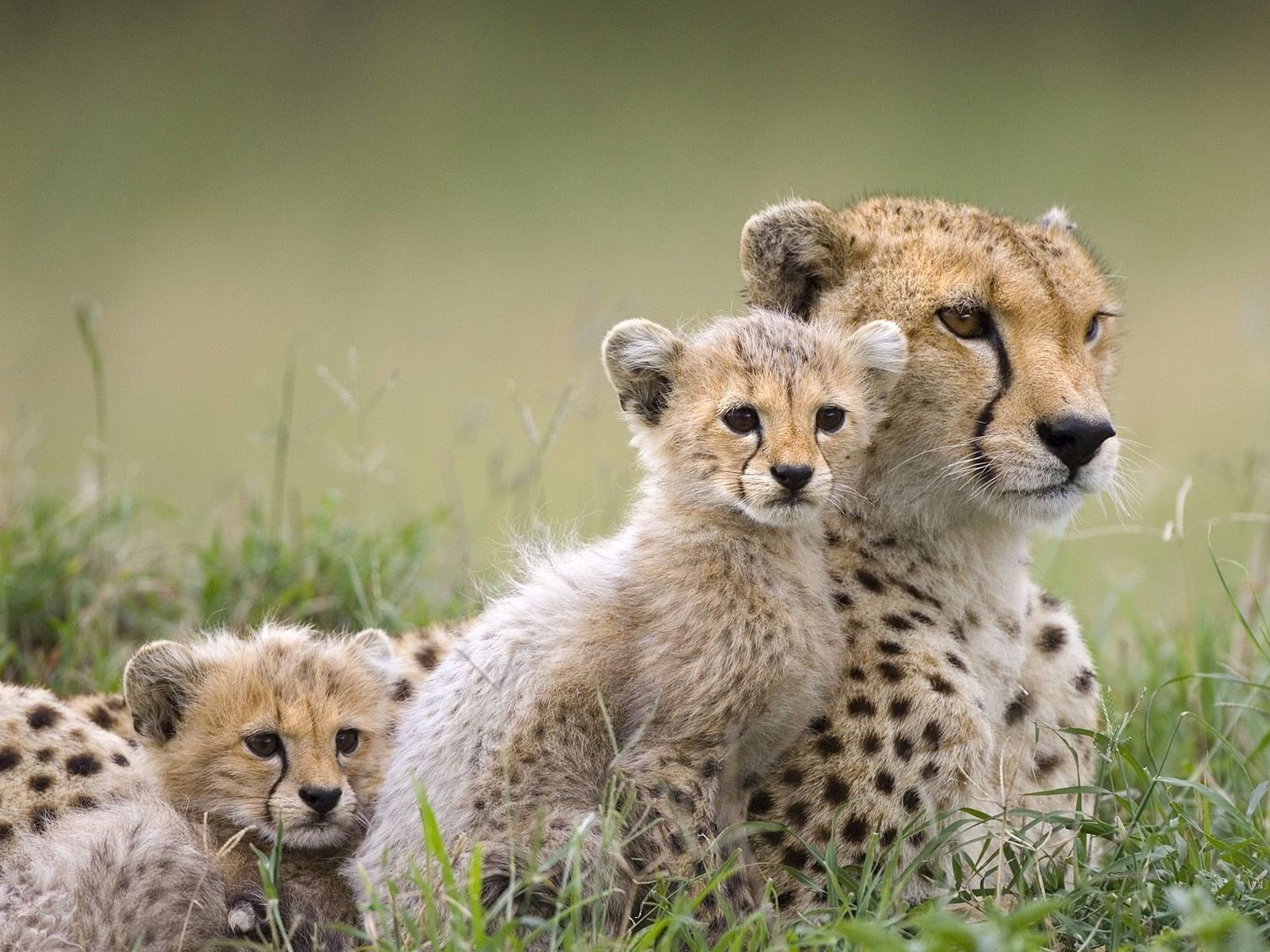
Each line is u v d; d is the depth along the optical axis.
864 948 7.25
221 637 9.55
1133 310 28.17
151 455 24.11
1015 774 9.23
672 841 8.01
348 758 9.09
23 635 12.20
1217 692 11.12
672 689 8.27
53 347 29.73
